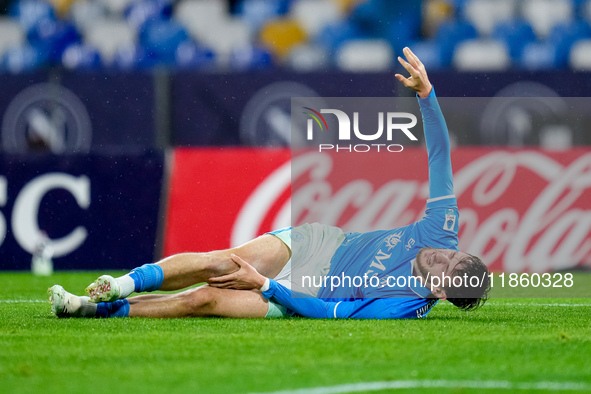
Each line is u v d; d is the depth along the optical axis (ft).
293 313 48.98
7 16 144.15
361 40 145.18
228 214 90.99
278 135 97.09
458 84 94.68
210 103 97.50
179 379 30.09
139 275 46.19
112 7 143.13
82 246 91.50
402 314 49.14
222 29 147.23
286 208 90.22
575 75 94.32
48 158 92.17
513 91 94.94
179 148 93.25
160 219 91.76
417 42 142.61
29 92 98.32
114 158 92.63
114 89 98.02
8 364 33.04
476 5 146.61
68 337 39.88
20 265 90.89
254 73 97.30
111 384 29.22
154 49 135.33
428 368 32.45
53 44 137.90
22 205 91.35
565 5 148.25
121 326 43.62
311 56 142.92
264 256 49.47
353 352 36.01
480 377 30.78
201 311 47.67
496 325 46.09
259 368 32.24
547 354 35.78
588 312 55.21
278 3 150.82
